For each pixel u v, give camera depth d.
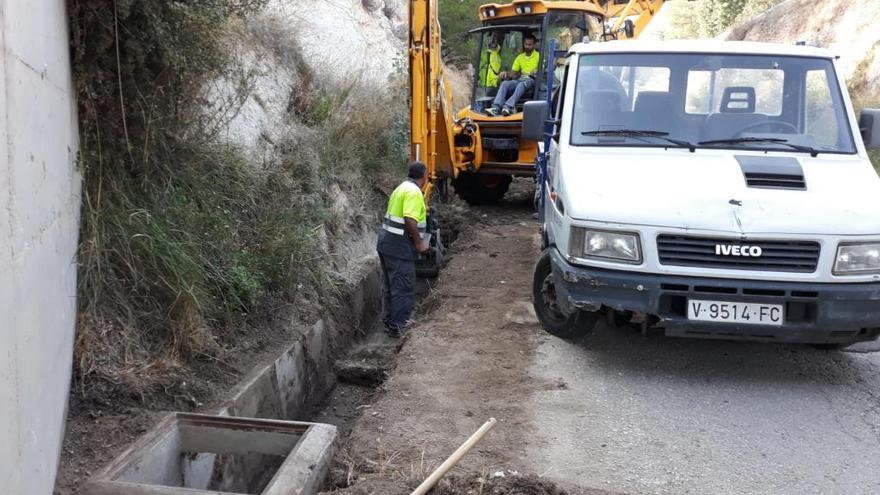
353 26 13.78
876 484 3.93
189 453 4.53
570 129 5.81
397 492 3.68
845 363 5.59
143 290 5.20
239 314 6.06
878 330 4.87
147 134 5.55
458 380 5.19
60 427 3.88
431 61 8.18
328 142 9.41
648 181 5.14
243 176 7.15
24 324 2.96
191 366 5.24
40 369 3.27
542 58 10.73
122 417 4.41
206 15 5.96
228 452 4.47
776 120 5.64
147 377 4.77
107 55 5.10
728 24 24.48
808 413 4.75
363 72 11.71
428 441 4.30
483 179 12.05
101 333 4.75
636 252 4.87
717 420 4.63
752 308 4.76
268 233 7.03
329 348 7.12
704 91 5.79
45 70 3.67
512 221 11.19
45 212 3.50
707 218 4.79
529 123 6.19
